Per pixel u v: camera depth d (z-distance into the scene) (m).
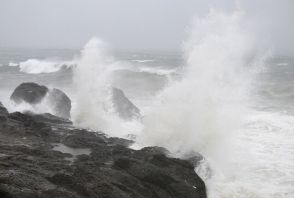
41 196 7.97
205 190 10.72
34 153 11.38
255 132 18.42
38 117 17.05
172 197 9.84
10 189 7.88
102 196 8.73
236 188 11.75
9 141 12.56
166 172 10.20
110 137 14.62
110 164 10.82
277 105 26.39
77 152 12.56
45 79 41.16
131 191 9.27
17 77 43.19
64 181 8.95
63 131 15.09
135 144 13.98
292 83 37.19
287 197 11.38
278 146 16.12
